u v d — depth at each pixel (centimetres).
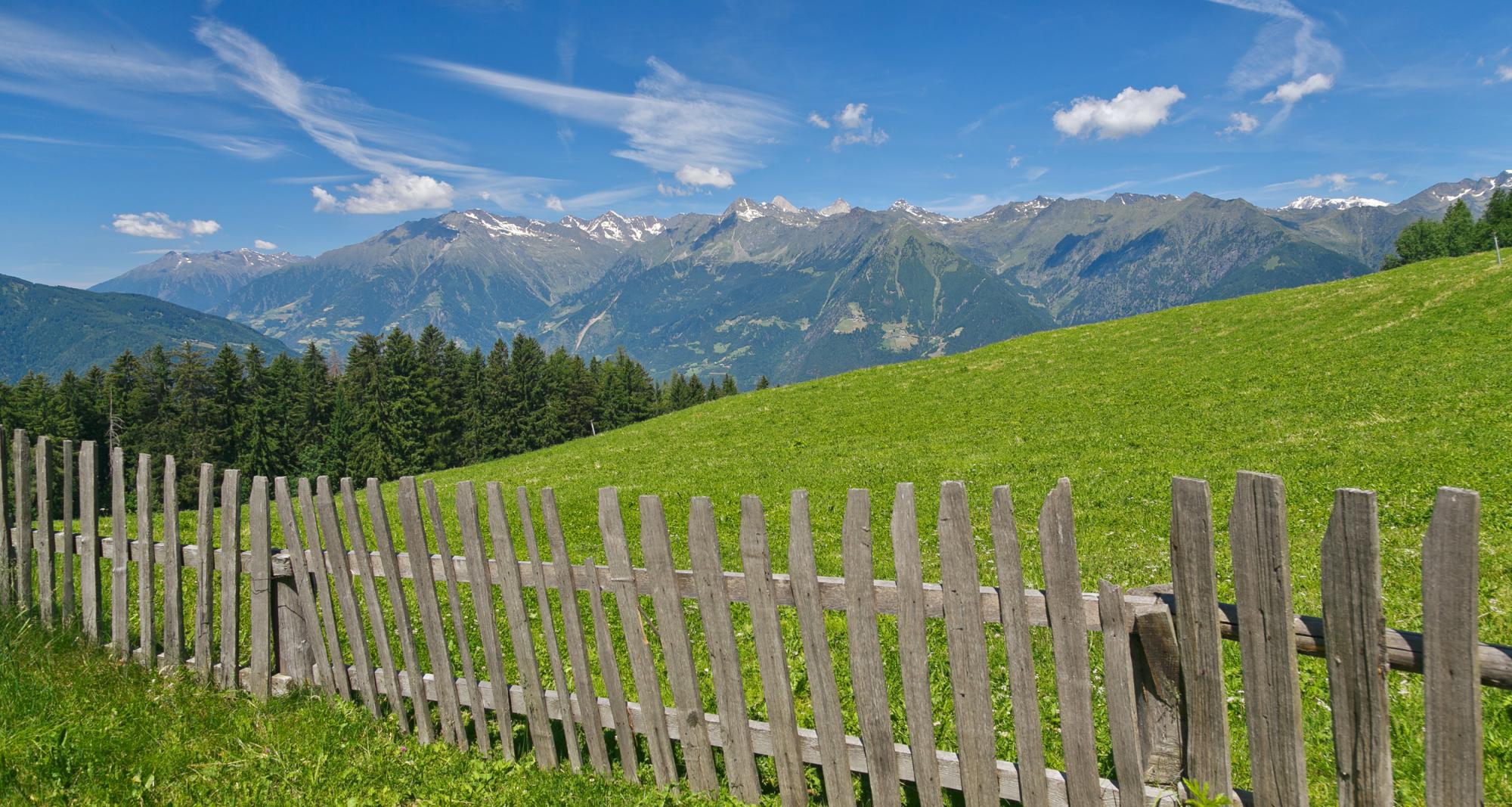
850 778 506
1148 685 421
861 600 473
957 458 2452
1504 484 1323
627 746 580
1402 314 3494
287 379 11588
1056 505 415
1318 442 1973
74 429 9356
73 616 801
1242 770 575
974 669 447
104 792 583
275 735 654
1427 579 343
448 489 2898
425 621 637
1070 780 438
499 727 628
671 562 528
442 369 11912
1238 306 4616
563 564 567
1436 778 350
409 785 605
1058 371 3891
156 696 717
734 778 546
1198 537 391
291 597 713
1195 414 2656
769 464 2750
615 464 3203
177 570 744
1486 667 336
